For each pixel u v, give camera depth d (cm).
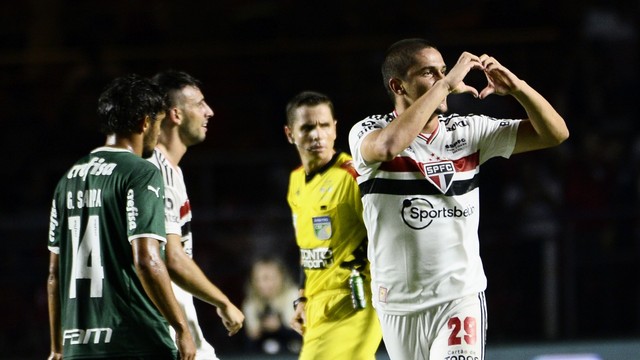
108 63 3684
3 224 2875
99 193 1261
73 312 1266
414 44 1335
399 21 3784
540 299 2856
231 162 3198
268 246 2831
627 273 2878
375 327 1655
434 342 1350
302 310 1712
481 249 2875
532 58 3675
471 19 3784
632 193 3203
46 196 3238
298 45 3725
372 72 3669
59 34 3809
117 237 1255
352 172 1634
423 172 1334
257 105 3588
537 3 3784
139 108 1289
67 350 1263
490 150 1369
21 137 3425
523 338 2828
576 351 2492
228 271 2823
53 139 3428
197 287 1428
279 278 2539
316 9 3828
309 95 1675
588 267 2869
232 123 3550
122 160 1264
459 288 1338
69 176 1300
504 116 3428
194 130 1559
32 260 2873
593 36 3741
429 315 1348
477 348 1329
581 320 2866
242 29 3816
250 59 3712
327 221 1644
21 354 2839
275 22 3825
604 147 3306
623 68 3659
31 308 2858
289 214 2861
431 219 1336
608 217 2888
